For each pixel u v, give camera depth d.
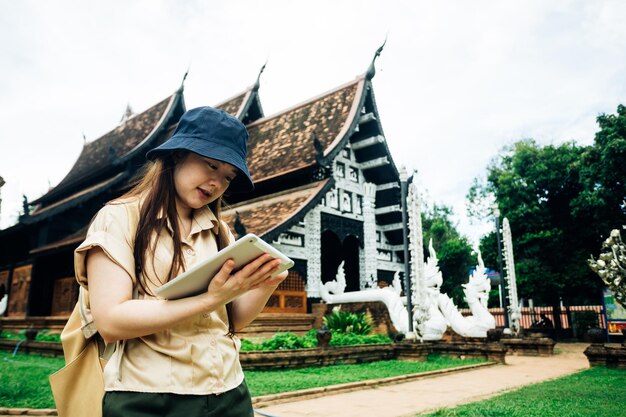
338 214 18.41
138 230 1.45
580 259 23.28
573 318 24.00
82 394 1.43
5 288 23.08
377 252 20.42
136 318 1.24
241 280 1.29
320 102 20.78
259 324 13.99
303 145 18.95
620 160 21.25
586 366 11.13
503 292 18.02
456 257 29.42
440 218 40.91
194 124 1.57
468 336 14.71
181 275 1.24
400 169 12.80
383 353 11.19
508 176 25.55
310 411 5.46
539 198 25.09
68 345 1.49
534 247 24.33
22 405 5.56
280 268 1.37
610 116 22.28
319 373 8.64
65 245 17.88
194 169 1.54
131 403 1.29
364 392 6.95
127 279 1.35
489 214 35.91
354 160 19.91
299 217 15.30
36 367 9.38
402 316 14.66
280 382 7.26
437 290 13.71
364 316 14.93
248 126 23.17
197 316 1.37
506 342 15.24
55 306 19.94
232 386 1.47
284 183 18.05
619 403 5.77
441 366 10.04
